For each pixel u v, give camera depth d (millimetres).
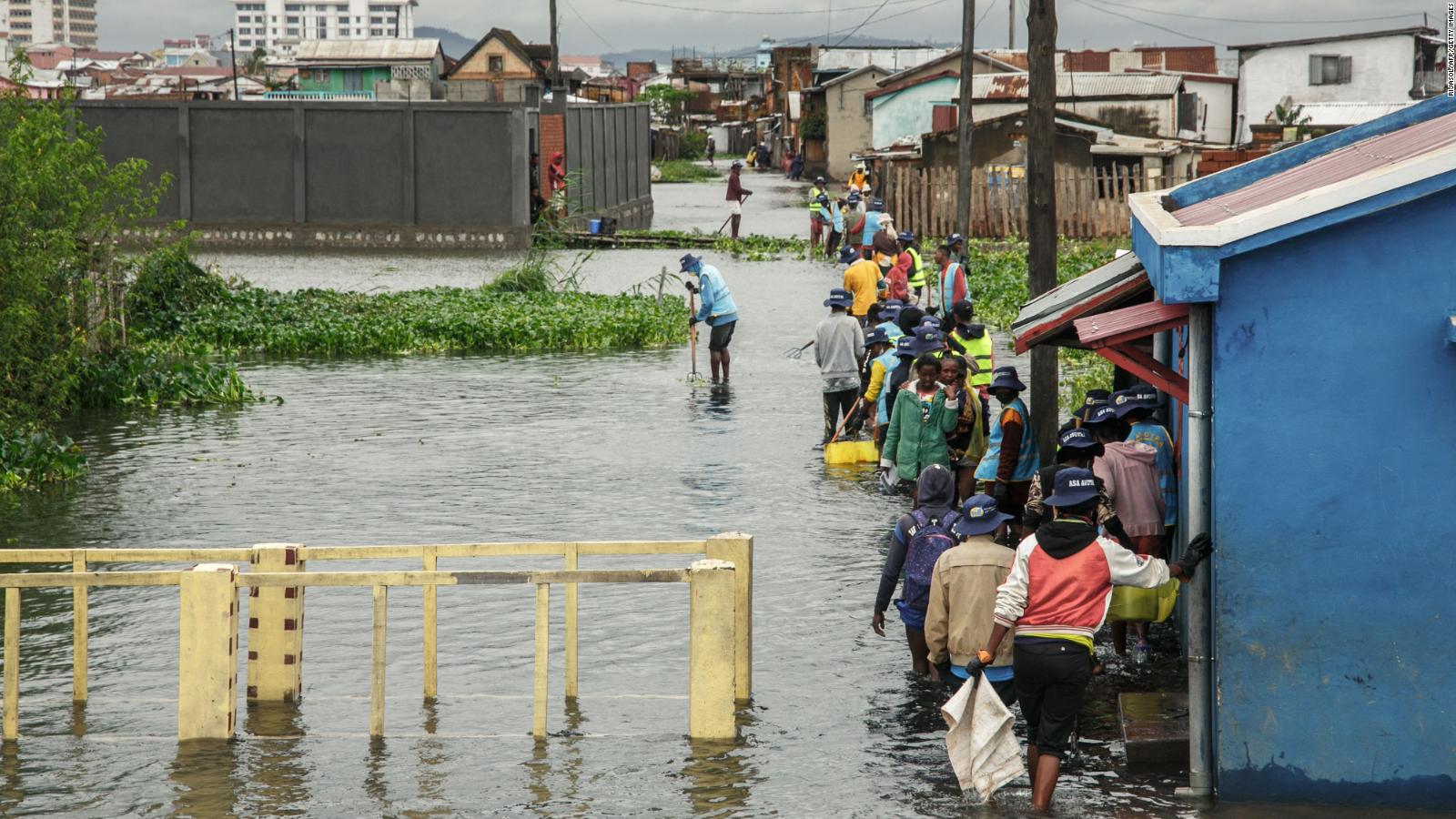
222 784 7348
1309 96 60438
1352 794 6961
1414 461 6785
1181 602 9438
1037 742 7074
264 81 113438
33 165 16422
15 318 15430
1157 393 10430
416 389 20734
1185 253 6762
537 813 6977
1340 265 6770
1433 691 6840
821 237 42250
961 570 7824
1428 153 7578
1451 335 6566
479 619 10148
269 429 17625
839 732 8094
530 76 90750
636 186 55844
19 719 8320
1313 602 6898
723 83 164250
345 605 10539
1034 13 13594
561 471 15078
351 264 38375
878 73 74062
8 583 8039
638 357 24000
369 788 7293
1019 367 21312
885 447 12586
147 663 9297
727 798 7160
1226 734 7020
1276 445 6875
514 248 43156
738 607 8656
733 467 15312
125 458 15828
